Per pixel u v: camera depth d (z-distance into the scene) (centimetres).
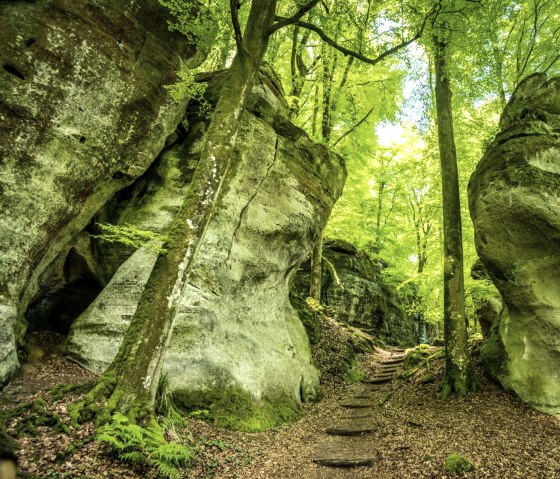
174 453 551
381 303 2670
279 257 1246
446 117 1252
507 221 986
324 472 679
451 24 1026
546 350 948
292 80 1792
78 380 785
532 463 619
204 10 920
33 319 993
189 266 689
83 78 869
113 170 969
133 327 654
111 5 912
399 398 1134
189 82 891
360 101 1906
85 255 1043
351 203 2311
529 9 1371
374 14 1080
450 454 650
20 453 490
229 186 1118
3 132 759
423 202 2275
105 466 511
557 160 984
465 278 1479
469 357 1105
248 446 763
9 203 762
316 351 1523
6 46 768
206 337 941
